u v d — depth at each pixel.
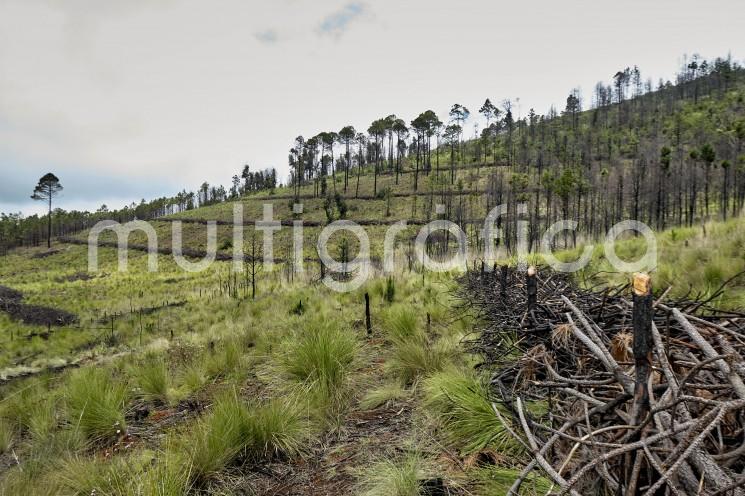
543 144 108.50
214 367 5.28
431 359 3.82
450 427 2.71
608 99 138.62
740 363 1.41
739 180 36.28
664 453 1.49
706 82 124.81
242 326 9.55
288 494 2.35
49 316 23.75
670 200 49.12
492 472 2.12
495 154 106.62
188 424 3.46
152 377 4.64
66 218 126.81
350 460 2.62
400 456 2.52
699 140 68.44
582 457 1.71
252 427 2.86
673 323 2.28
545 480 1.83
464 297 6.68
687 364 1.72
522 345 3.18
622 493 1.49
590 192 53.28
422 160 123.38
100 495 2.45
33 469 3.12
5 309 25.95
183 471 2.51
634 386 1.51
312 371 3.79
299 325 7.26
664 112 112.00
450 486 2.11
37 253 89.81
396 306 6.54
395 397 3.46
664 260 7.50
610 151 85.75
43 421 4.25
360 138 134.12
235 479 2.54
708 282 4.96
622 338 2.06
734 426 1.61
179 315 17.81
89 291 39.66
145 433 3.63
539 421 2.20
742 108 83.94
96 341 14.59
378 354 4.81
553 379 2.14
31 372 10.09
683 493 1.25
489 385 2.79
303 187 122.62
